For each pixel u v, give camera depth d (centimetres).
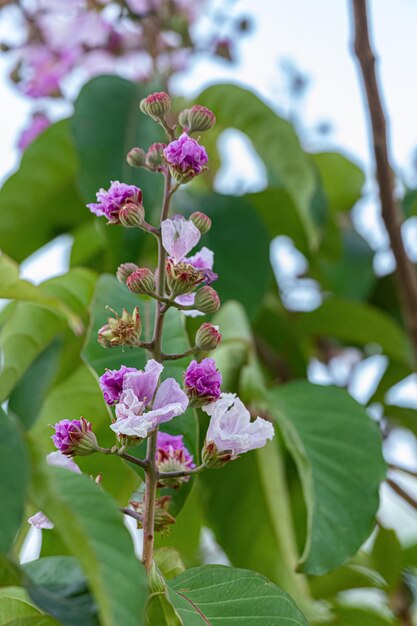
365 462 74
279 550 81
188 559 83
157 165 62
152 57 96
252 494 82
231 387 79
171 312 68
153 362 57
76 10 97
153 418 57
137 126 86
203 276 60
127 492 74
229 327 81
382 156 86
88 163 84
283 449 85
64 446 59
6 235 91
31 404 79
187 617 56
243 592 57
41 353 80
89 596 56
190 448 64
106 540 53
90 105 86
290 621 57
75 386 78
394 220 87
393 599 89
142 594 52
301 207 90
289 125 89
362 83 86
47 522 60
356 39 85
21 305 79
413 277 88
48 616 57
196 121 62
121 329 59
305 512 85
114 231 81
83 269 80
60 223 92
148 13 96
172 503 64
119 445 60
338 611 88
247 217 90
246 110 89
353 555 71
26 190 90
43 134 89
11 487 52
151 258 87
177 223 59
